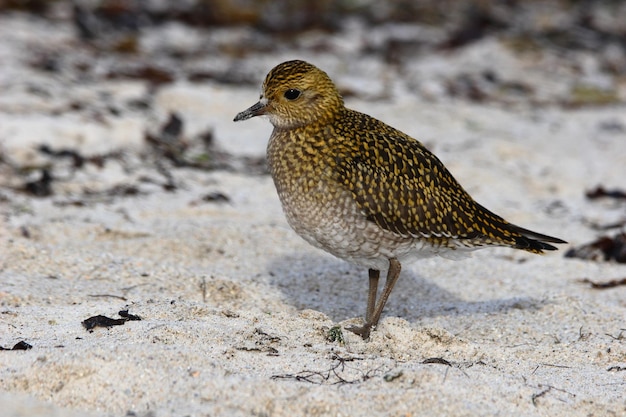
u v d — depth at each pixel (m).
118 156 18.42
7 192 16.44
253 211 16.42
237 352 10.27
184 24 29.38
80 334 10.78
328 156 11.74
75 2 29.02
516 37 29.81
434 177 12.12
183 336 10.57
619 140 22.61
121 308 11.72
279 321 11.34
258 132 21.05
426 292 13.58
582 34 30.50
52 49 25.25
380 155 11.88
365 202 11.65
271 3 31.41
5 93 20.69
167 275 13.27
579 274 14.50
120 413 9.08
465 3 32.84
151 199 16.67
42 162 17.80
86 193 16.73
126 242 14.50
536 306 12.82
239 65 26.08
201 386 9.38
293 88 11.97
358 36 29.56
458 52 28.47
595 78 27.23
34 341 10.49
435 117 22.98
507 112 24.25
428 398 9.36
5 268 13.00
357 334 11.39
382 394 9.39
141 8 29.47
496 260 14.97
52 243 14.31
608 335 11.94
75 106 20.28
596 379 10.40
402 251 11.97
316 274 14.01
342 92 24.08
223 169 18.61
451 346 11.12
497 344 11.75
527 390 9.83
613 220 17.34
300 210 11.91
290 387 9.42
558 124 23.59
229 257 14.34
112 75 23.55
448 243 12.16
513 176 19.55
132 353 9.79
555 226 16.84
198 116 21.55
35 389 9.45
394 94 24.48
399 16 31.31
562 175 19.92
